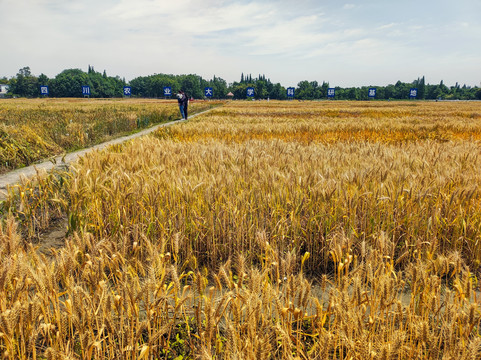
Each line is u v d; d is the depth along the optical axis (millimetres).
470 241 4152
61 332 2352
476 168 5812
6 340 1957
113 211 4574
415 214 4352
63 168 8664
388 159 6414
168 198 4578
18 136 10758
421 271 2633
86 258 3213
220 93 199625
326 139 12750
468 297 2420
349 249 3332
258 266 4098
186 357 2590
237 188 4773
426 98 193375
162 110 29094
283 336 2154
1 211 4941
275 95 191250
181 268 3893
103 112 26297
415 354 2258
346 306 2156
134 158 6668
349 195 4422
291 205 4469
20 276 2291
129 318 2314
